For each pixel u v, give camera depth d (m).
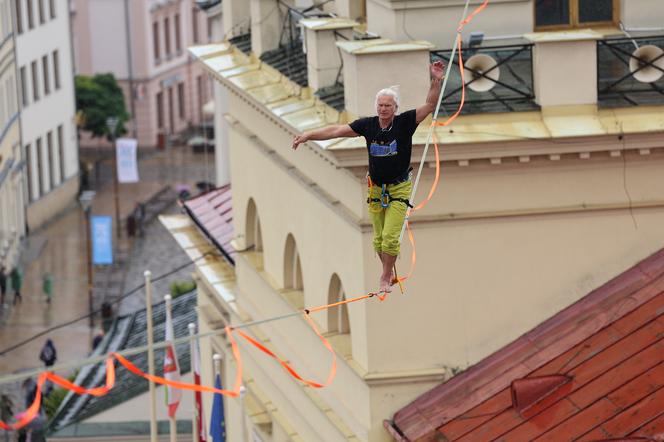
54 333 153.38
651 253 62.84
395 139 51.69
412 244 58.50
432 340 62.66
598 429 58.12
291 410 73.81
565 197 61.88
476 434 59.94
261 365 78.38
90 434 102.69
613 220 62.38
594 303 62.41
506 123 60.69
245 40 79.44
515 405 60.12
